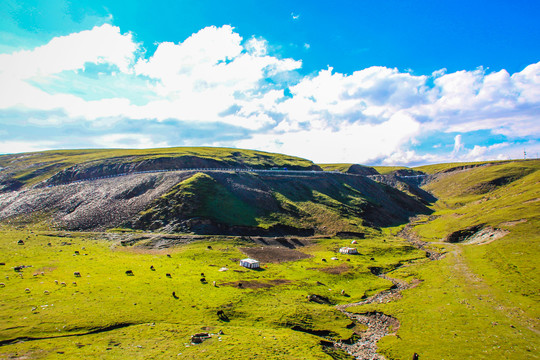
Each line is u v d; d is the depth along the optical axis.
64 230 126.25
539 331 53.59
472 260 95.88
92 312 54.16
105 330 49.53
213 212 133.88
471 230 128.75
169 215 130.75
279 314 61.09
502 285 73.50
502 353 47.22
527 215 114.62
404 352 49.41
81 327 49.19
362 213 182.12
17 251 88.25
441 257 108.19
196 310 59.69
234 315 59.59
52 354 40.84
